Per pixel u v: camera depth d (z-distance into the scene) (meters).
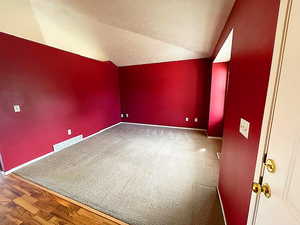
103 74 4.21
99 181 1.96
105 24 2.42
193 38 2.41
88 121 3.71
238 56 1.15
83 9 1.89
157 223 1.34
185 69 4.14
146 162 2.46
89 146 3.15
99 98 4.09
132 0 1.46
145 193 1.73
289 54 0.53
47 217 1.40
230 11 1.42
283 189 0.55
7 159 2.12
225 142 1.50
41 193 1.73
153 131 4.23
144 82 4.69
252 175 0.83
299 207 0.47
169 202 1.59
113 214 1.44
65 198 1.65
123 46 3.46
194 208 1.51
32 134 2.45
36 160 2.52
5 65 2.05
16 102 2.21
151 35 2.68
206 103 4.10
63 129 3.03
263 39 0.74
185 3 1.40
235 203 1.12
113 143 3.32
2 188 1.82
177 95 4.37
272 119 0.64
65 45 3.22
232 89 1.29
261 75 0.75
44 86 2.60
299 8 0.48
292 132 0.50
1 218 1.39
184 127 4.46
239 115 1.09
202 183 1.91
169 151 2.89
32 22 2.32
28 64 2.33
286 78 0.54
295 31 0.50
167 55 3.87
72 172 2.17
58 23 2.45
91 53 3.83
